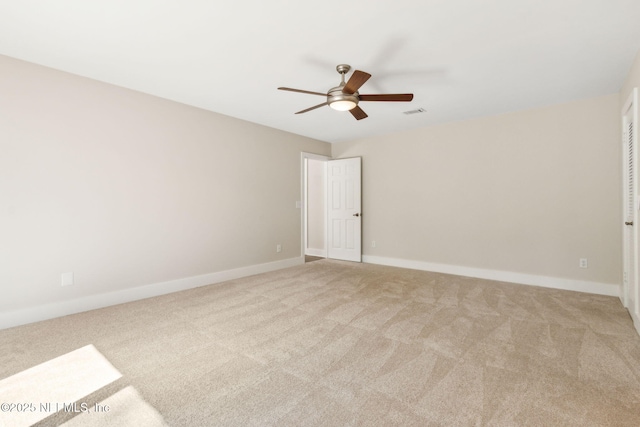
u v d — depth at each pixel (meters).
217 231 4.13
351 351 2.18
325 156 5.89
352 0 1.85
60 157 2.83
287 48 2.43
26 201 2.65
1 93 2.52
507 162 4.12
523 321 2.71
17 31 2.18
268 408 1.57
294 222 5.28
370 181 5.50
